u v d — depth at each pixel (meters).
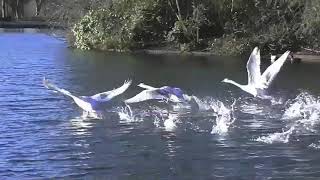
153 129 16.06
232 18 40.28
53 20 47.75
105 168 12.67
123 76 27.05
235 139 14.99
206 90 22.42
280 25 38.41
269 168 12.63
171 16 42.47
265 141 14.77
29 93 22.03
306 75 27.27
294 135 15.35
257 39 38.19
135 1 42.41
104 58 36.19
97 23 42.59
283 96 20.83
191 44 40.47
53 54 38.75
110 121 16.98
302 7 37.62
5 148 14.14
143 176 12.16
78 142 14.77
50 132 15.77
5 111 18.52
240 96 20.94
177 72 28.52
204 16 40.97
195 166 12.80
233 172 12.38
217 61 34.16
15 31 63.88
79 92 22.41
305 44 38.12
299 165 12.82
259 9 39.31
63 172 12.36
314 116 17.53
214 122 16.81
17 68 30.39
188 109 18.44
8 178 11.91
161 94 17.81
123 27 41.75
